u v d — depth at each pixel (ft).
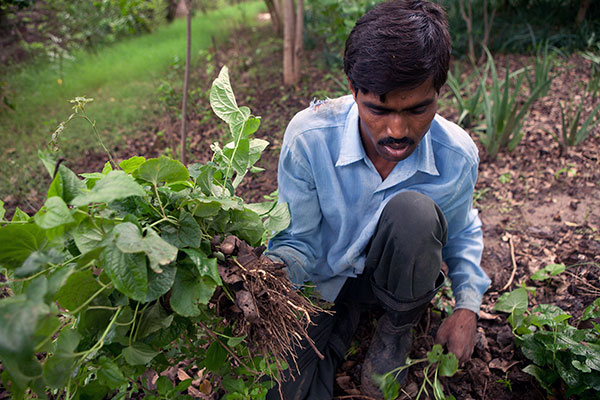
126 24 19.30
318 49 16.92
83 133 11.98
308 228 4.79
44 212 2.99
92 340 3.40
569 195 8.13
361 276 5.18
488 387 5.21
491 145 9.48
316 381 4.96
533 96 9.04
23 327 2.51
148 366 3.96
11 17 19.66
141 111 13.12
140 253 3.02
